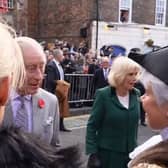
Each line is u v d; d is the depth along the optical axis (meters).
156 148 1.59
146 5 24.09
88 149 3.54
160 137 1.68
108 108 3.53
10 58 1.10
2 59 1.08
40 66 2.53
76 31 22.22
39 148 1.17
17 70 1.16
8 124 1.21
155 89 1.60
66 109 9.30
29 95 2.60
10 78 1.11
